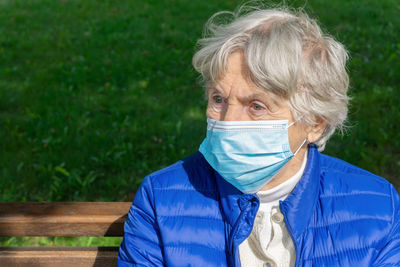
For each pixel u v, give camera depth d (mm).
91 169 4023
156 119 4855
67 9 9648
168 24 8305
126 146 4305
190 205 1535
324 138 1532
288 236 1520
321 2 8836
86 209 1858
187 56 6648
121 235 1824
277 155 1400
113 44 7422
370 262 1448
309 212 1484
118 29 8133
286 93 1336
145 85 5770
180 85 5750
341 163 1698
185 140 4391
